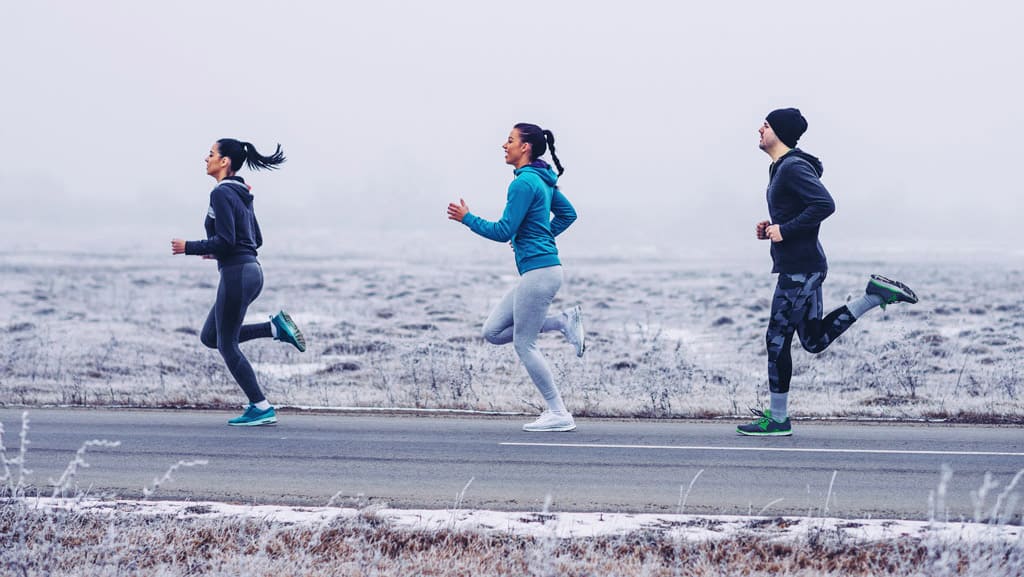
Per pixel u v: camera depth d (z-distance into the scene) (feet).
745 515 17.25
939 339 53.26
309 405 31.45
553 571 13.96
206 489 19.42
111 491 19.08
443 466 21.62
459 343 52.65
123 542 15.24
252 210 26.27
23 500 16.83
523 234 24.88
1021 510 17.63
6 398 31.86
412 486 19.71
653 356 45.78
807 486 19.67
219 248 25.20
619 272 149.79
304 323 63.10
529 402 31.76
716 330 61.82
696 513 17.62
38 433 25.44
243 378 26.73
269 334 26.81
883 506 18.02
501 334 26.61
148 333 57.21
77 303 81.20
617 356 49.11
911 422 27.91
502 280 120.26
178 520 16.66
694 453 23.12
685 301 86.63
